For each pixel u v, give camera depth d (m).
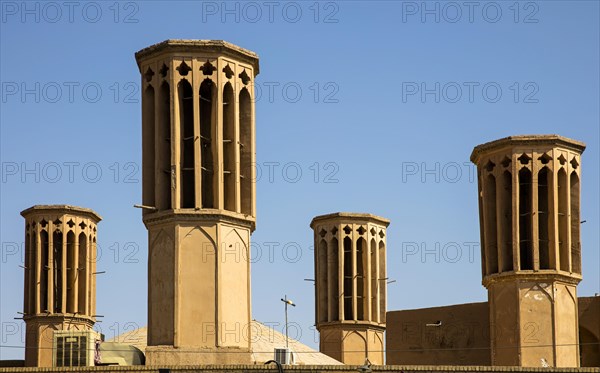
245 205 107.12
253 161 107.69
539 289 117.44
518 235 118.12
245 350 103.38
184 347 102.12
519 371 100.06
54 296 167.38
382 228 170.12
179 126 105.19
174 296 102.94
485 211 120.75
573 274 118.25
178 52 105.81
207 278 103.31
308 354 114.69
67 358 103.69
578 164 120.12
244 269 105.31
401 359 132.62
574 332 117.75
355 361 163.75
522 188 119.38
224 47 106.12
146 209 105.94
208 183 106.06
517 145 118.94
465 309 130.00
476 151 121.75
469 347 129.12
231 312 103.56
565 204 118.62
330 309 166.00
